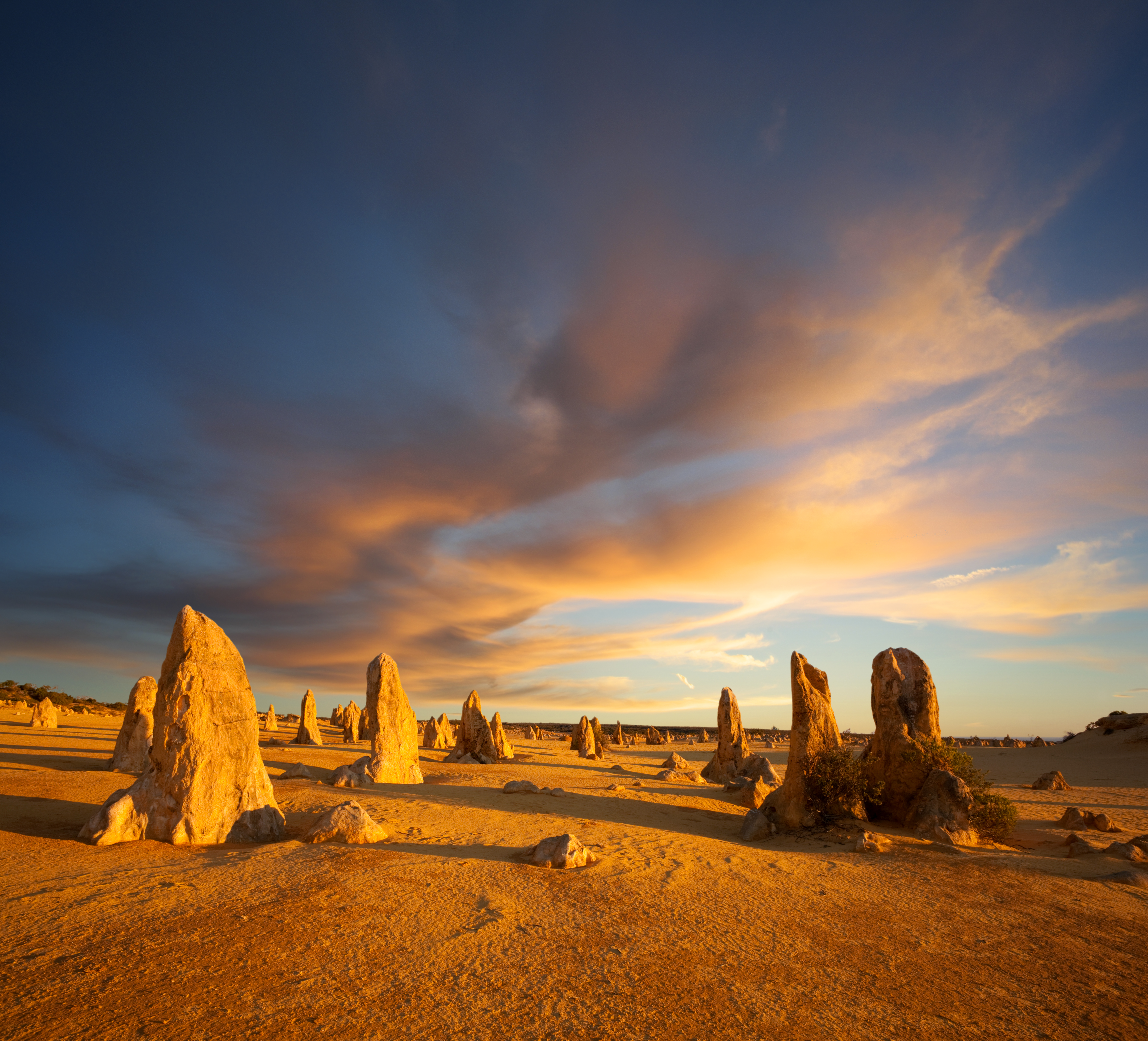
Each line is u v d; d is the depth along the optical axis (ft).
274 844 48.03
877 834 59.21
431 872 41.06
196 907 32.76
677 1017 23.32
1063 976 28.60
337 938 29.58
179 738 49.19
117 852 43.42
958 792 65.16
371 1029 21.65
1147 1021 24.31
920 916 36.76
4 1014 21.57
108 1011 22.11
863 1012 24.43
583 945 30.19
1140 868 50.16
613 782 105.60
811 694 71.15
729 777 127.85
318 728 199.11
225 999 23.31
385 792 76.69
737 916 35.81
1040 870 48.16
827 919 35.81
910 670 75.61
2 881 35.50
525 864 44.98
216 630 53.36
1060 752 199.21
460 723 147.02
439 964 27.30
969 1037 22.71
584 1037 21.58
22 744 107.45
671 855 50.83
